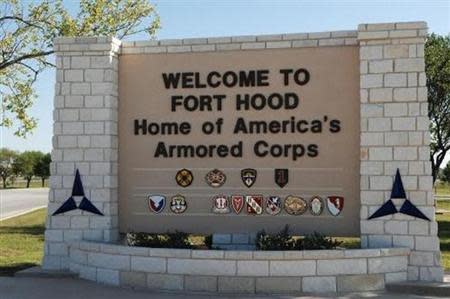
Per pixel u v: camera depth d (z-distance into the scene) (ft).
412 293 33.58
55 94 39.45
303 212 37.22
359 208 36.58
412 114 35.65
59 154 39.29
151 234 38.96
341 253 33.50
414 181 35.45
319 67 37.47
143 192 39.22
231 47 38.50
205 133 38.60
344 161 36.94
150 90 39.47
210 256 33.63
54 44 39.42
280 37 37.93
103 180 38.78
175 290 33.94
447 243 59.82
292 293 33.06
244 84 38.24
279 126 37.76
